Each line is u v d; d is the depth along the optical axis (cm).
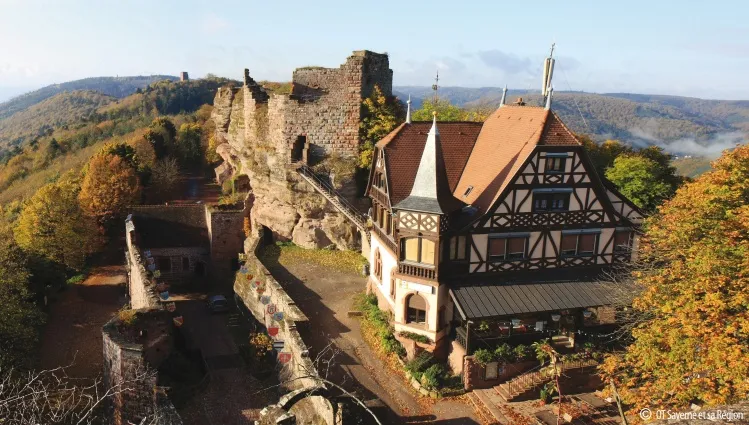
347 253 3966
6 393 2223
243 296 3700
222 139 6256
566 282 2536
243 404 2509
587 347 2400
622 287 2416
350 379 2388
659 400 1758
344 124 3984
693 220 2031
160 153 7550
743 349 1583
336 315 2975
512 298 2411
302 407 2400
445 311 2506
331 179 3984
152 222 4541
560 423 2117
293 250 4047
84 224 4769
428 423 2150
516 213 2475
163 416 2214
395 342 2606
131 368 2319
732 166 2127
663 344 1831
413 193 2458
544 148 2416
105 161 5562
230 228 4403
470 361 2330
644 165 3959
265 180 4331
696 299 1770
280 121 4062
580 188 2522
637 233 2614
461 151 3022
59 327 3731
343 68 3916
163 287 3500
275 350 2828
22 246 4328
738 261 1750
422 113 5038
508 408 2222
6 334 2897
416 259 2488
